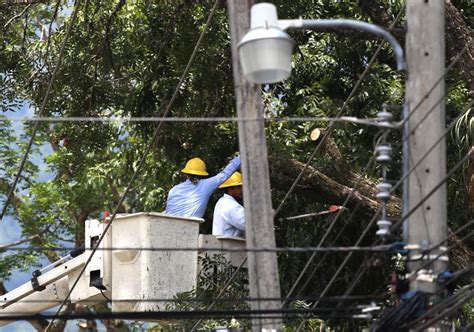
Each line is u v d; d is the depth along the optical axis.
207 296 28.02
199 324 26.78
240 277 28.72
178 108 35.84
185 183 30.39
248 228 21.36
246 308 27.53
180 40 35.09
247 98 21.36
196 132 35.97
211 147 36.09
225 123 35.78
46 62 36.56
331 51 37.56
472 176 30.38
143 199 41.31
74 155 39.25
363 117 36.31
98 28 35.94
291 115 36.34
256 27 19.64
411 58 20.80
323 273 35.12
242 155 21.47
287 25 20.28
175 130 35.81
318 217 35.00
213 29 34.69
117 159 43.56
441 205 20.47
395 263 29.81
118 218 27.42
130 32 35.75
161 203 38.94
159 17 35.44
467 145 31.34
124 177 44.91
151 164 38.66
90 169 45.22
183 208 30.03
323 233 35.19
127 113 37.53
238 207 29.55
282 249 20.20
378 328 20.25
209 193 30.20
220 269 28.47
